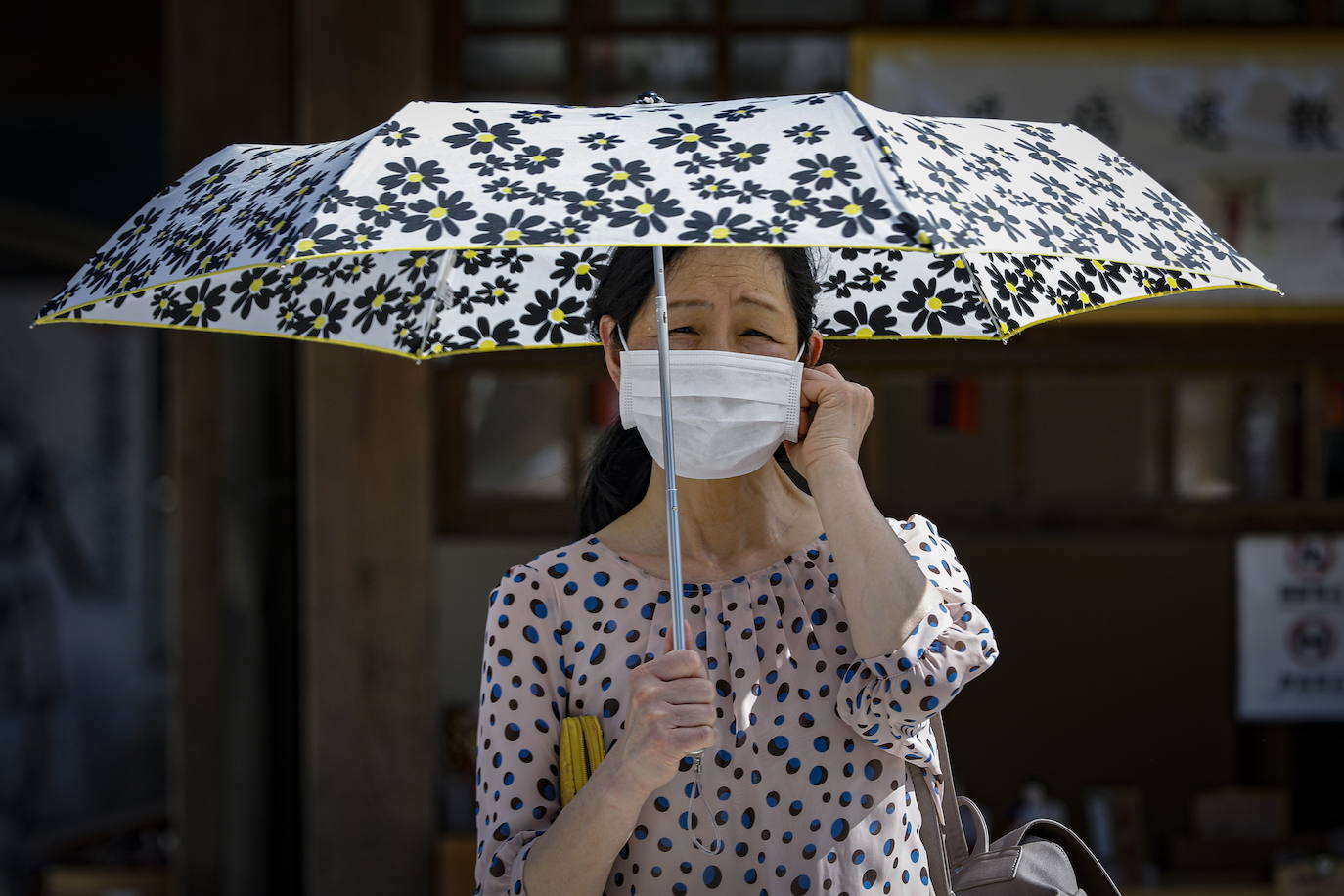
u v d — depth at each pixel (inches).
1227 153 543.5
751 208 141.2
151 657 1246.9
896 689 167.5
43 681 1210.6
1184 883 598.5
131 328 1234.6
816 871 171.6
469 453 568.1
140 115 1172.5
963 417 609.6
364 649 530.0
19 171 1194.6
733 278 175.2
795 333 181.2
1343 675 603.5
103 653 1232.2
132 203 1211.2
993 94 541.3
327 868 529.7
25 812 1159.0
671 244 138.3
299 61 528.1
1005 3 548.1
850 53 542.3
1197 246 174.2
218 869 564.7
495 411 571.8
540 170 150.1
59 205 1205.1
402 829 530.9
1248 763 655.1
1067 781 660.7
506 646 181.2
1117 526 575.2
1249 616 603.8
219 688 555.2
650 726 158.7
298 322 224.8
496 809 177.3
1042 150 177.3
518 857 169.0
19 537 1211.2
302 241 138.8
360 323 230.7
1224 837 617.3
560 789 175.2
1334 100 542.3
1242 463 596.1
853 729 175.8
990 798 661.9
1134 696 661.9
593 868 163.5
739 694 175.5
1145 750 661.3
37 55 1012.5
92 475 1229.7
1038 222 155.1
